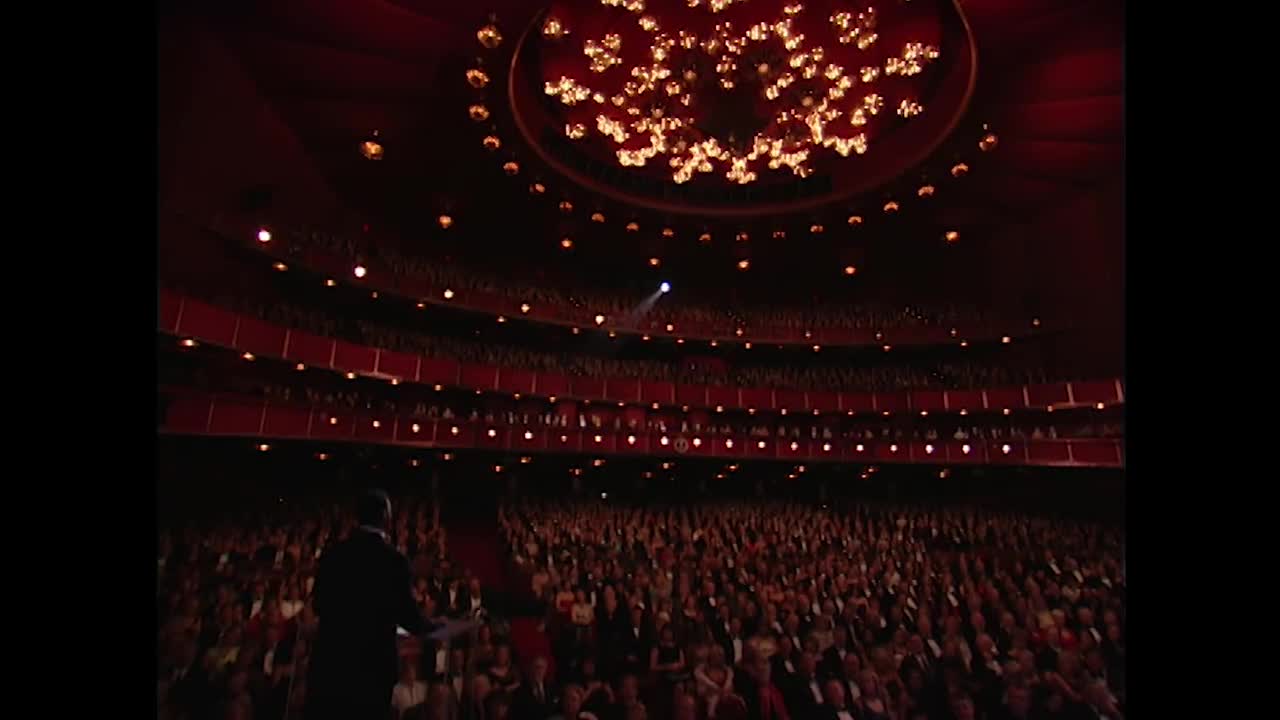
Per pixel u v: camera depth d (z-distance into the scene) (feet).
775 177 58.34
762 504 60.39
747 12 44.68
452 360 53.52
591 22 44.06
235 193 41.42
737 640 32.63
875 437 62.28
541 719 26.02
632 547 44.93
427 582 34.47
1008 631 32.94
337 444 46.39
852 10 42.65
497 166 52.26
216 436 38.24
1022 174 53.36
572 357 63.57
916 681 29.12
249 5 36.11
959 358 66.44
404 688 25.59
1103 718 27.17
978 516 55.11
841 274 71.05
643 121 45.42
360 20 37.11
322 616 13.05
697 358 68.39
